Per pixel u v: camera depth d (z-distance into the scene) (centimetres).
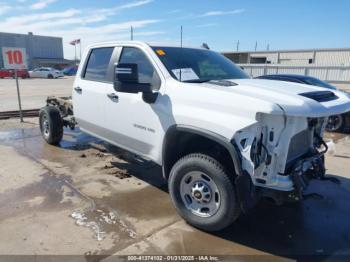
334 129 884
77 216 359
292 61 4622
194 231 336
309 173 336
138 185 450
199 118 311
